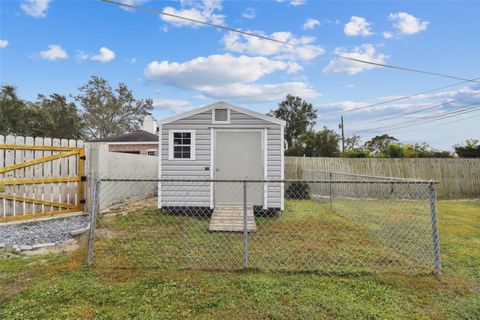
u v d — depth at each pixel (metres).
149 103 34.84
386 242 5.09
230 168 8.16
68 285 3.17
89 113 31.62
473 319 2.67
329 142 20.34
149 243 4.92
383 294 3.10
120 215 7.62
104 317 2.60
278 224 6.66
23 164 6.34
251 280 3.36
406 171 13.23
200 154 8.18
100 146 7.95
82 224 6.32
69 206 7.13
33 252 4.46
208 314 2.67
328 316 2.66
